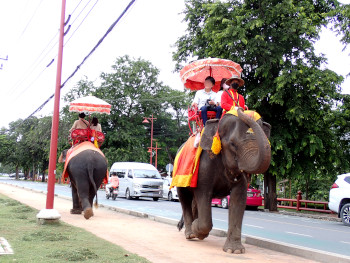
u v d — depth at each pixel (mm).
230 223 6695
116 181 25938
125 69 48875
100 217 11648
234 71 8078
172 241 7605
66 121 48875
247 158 5488
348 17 16469
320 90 20234
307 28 20000
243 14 21000
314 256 6398
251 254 6570
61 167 50375
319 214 20656
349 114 21359
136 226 9758
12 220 9250
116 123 49188
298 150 21000
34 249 5906
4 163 79375
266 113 21484
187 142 7746
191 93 23016
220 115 7180
